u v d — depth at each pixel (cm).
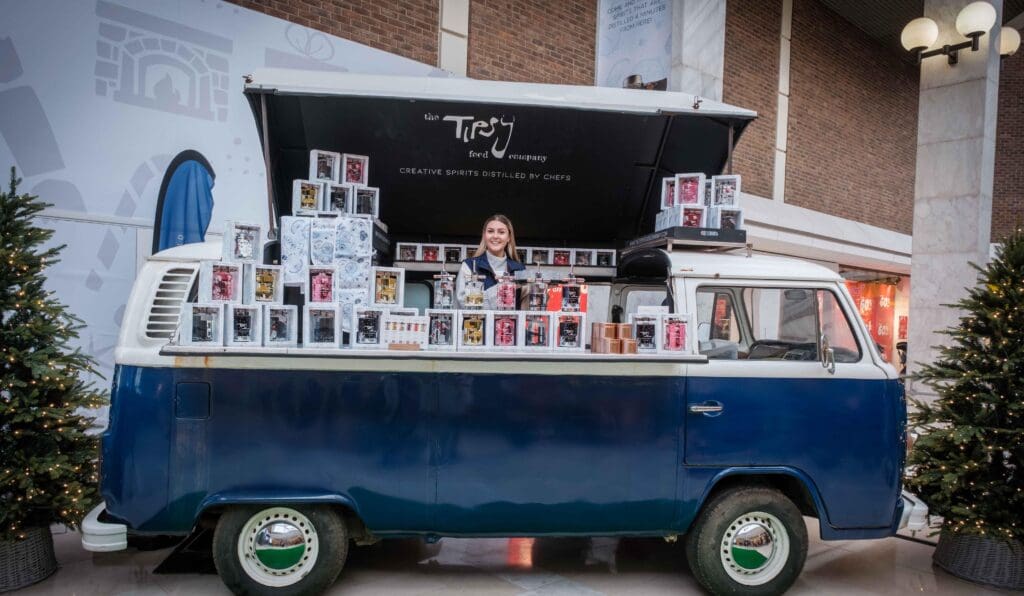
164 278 344
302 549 334
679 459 342
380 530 335
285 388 324
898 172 1395
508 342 343
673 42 837
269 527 331
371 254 348
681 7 831
